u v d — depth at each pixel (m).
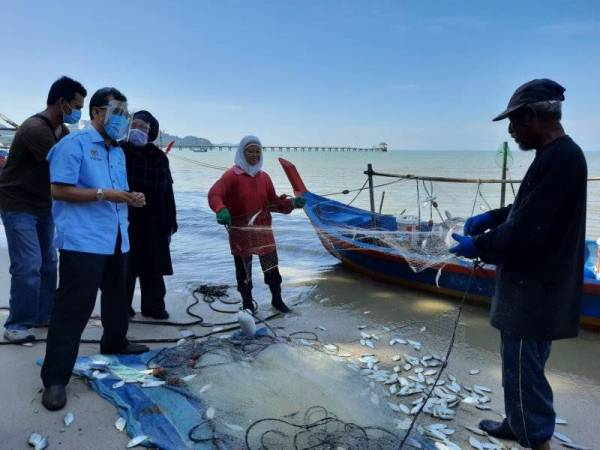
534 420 2.92
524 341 2.88
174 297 6.57
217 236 11.80
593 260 6.96
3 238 10.34
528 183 2.71
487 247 2.85
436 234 6.24
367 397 3.64
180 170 43.16
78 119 4.41
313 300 6.71
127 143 5.02
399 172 31.11
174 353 4.30
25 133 4.21
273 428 3.21
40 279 4.93
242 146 5.61
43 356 4.33
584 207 2.73
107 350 4.37
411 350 4.99
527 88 2.73
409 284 7.22
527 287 2.80
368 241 7.62
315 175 33.38
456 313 6.19
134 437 3.16
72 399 3.63
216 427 3.23
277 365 3.99
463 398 3.96
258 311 6.07
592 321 5.67
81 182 3.58
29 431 3.25
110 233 3.70
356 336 5.36
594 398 4.15
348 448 3.04
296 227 12.59
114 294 4.23
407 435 3.14
